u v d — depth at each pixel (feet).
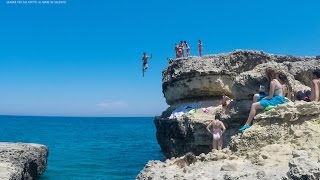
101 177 81.66
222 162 36.14
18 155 69.21
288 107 37.93
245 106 66.64
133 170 91.61
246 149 37.52
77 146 167.32
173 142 87.15
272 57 86.99
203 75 90.22
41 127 418.92
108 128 414.41
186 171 33.65
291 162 27.14
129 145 173.78
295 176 25.94
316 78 44.06
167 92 105.91
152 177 32.99
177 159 41.68
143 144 179.93
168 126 90.79
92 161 110.01
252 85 64.85
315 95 42.68
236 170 31.96
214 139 52.65
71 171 89.81
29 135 259.39
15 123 561.43
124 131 338.13
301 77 64.69
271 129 37.55
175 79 97.55
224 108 72.33
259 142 37.35
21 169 63.46
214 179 29.22
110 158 118.21
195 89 92.89
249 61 88.28
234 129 67.21
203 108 85.97
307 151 31.71
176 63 97.91
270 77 42.70
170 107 104.47
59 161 109.60
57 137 237.04
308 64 65.62
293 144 35.19
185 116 82.94
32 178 75.66
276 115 37.88
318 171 25.54
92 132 312.71
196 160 39.50
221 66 90.07
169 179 31.22
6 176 53.16
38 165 79.56
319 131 35.47
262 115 38.83
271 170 30.73
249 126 40.73
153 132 318.45
